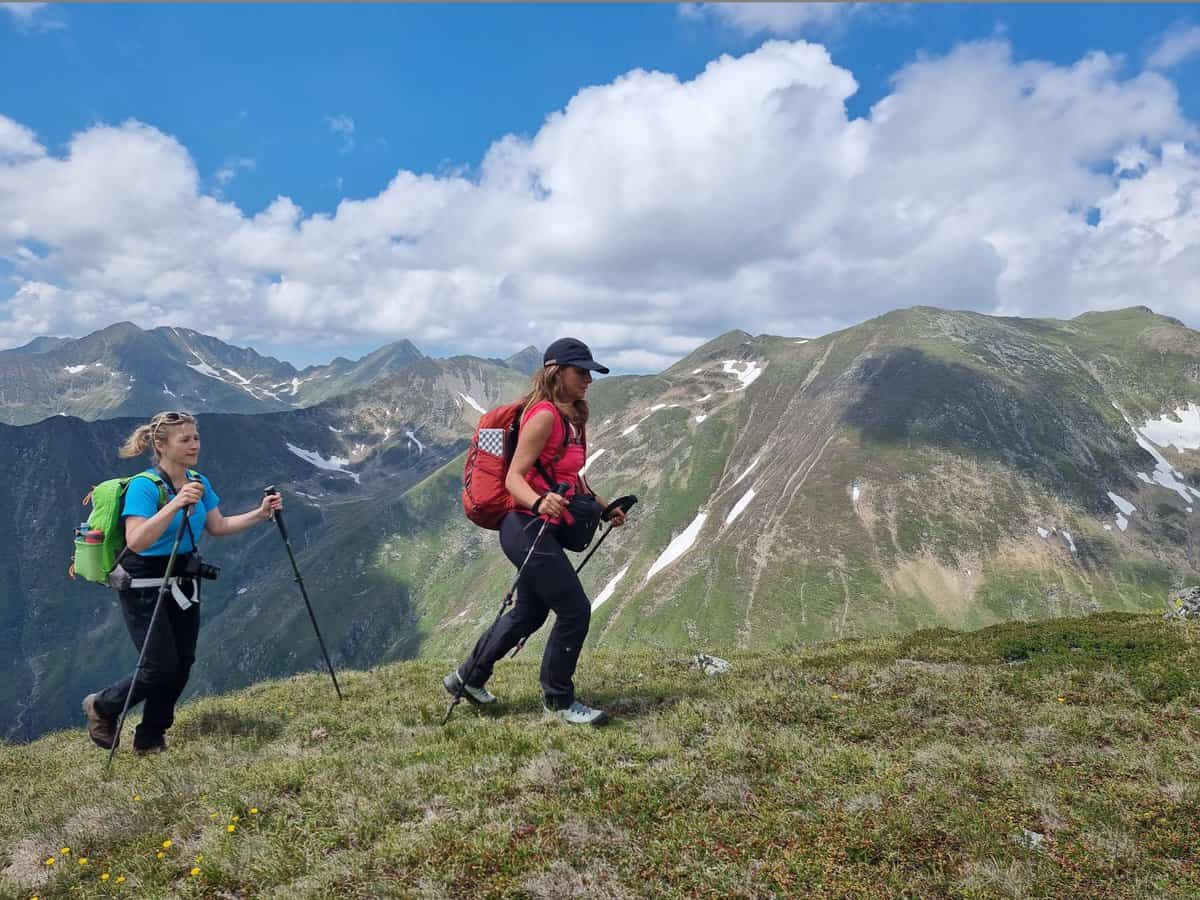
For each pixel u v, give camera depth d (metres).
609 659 12.88
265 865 5.28
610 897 4.63
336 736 8.60
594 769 6.31
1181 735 7.28
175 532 8.27
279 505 10.07
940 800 5.68
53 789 7.70
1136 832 5.31
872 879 4.76
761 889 4.68
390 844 5.33
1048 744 7.14
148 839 6.04
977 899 4.52
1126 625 11.76
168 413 8.41
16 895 5.51
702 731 7.52
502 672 11.81
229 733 9.23
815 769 6.33
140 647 8.12
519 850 5.12
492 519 7.57
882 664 10.55
